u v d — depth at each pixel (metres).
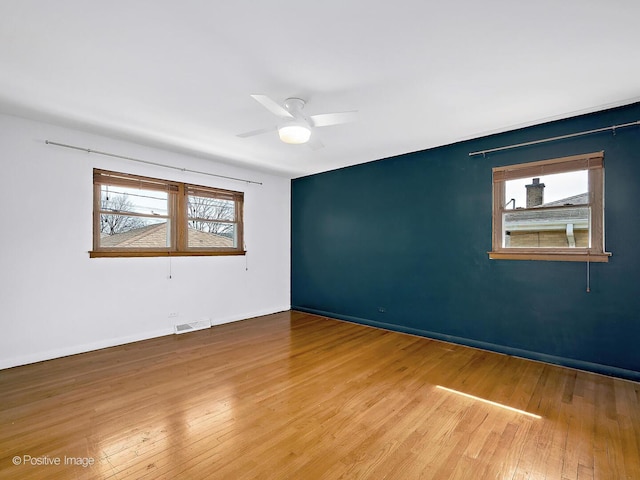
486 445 1.79
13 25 1.69
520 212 3.26
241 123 3.12
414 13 1.62
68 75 2.24
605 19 1.67
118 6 1.55
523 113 2.88
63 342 3.21
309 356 3.23
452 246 3.72
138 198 3.80
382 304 4.37
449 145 3.75
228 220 4.74
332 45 1.89
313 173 5.23
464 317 3.62
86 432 1.90
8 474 1.54
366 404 2.25
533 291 3.16
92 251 3.41
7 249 2.92
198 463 1.63
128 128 3.26
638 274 2.64
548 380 2.65
